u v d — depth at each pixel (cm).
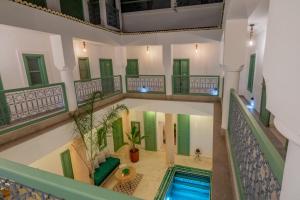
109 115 746
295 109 58
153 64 1097
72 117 614
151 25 1062
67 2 708
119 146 1203
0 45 573
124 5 1080
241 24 438
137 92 935
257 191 163
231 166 326
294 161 67
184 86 986
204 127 1086
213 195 289
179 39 827
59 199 94
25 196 109
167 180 907
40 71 695
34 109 530
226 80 466
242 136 251
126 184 889
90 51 938
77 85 686
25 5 459
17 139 457
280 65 65
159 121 1171
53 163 713
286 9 61
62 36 577
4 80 586
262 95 560
